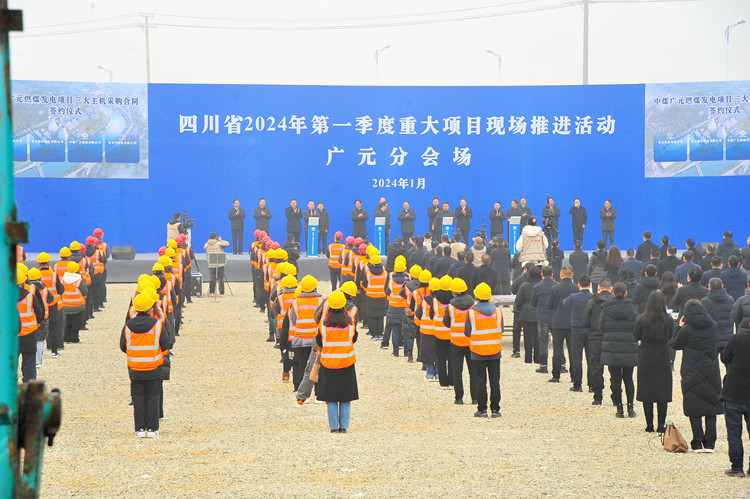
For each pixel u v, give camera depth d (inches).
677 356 740.7
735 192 1578.5
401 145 1576.0
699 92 1568.7
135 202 1534.2
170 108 1534.2
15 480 117.3
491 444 433.1
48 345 781.9
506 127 1582.2
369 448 422.6
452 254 979.9
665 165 1581.0
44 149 1503.4
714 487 350.0
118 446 429.1
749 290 525.7
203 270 1358.3
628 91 1577.3
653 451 418.6
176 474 369.7
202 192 1549.0
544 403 552.1
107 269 1354.6
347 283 493.4
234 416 513.3
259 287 1049.5
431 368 634.8
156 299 460.4
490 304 511.8
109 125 1520.7
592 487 349.4
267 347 793.6
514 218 1358.3
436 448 422.9
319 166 1567.4
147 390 450.6
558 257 985.5
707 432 415.8
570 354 603.5
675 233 1585.9
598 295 535.2
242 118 1550.2
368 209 1576.0
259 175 1557.6
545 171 1587.1
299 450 417.7
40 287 616.7
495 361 509.0
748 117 1565.0
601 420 499.8
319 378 469.1
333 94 1561.3
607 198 1589.6
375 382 629.9
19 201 1496.1
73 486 349.7
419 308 625.6
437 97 1574.8
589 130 1582.2
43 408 126.2
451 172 1582.2
